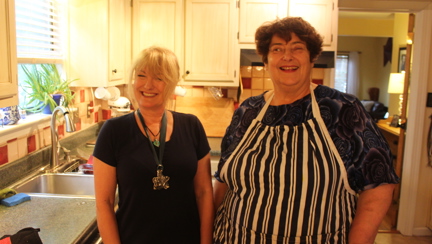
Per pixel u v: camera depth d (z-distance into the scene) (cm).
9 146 183
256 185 117
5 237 110
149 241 121
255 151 121
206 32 280
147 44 282
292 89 120
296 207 110
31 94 213
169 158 123
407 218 323
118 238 120
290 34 116
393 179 105
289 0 273
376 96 837
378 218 104
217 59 282
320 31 275
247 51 277
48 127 222
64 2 240
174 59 125
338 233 112
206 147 135
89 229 132
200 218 134
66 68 246
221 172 130
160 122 127
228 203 128
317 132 113
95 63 245
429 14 293
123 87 331
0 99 134
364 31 675
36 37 211
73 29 244
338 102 113
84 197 157
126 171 119
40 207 147
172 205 123
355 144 107
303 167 111
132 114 127
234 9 276
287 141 116
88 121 281
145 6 279
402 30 555
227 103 323
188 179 127
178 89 282
